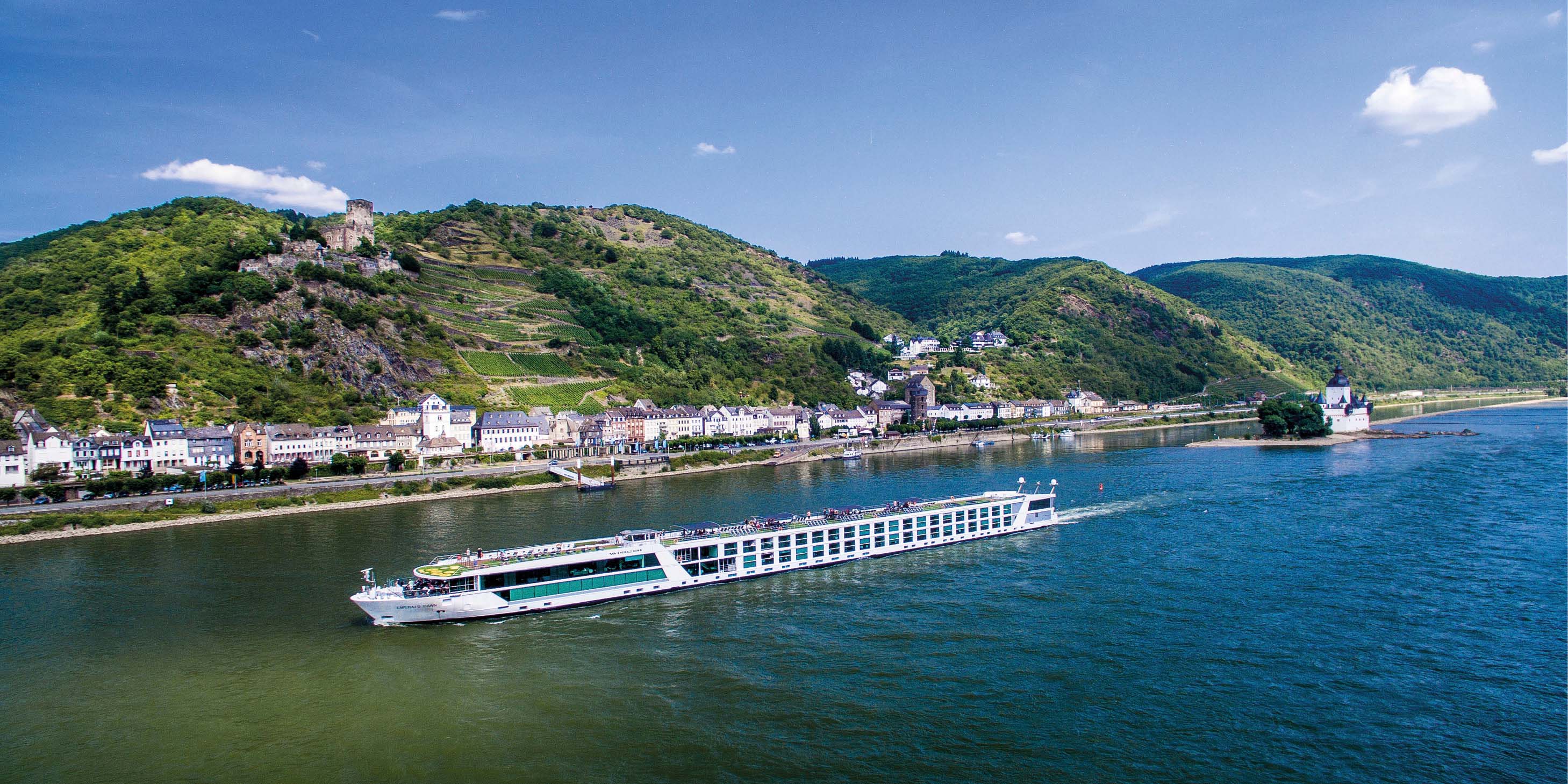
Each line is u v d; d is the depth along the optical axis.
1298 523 142.00
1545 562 113.94
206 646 94.69
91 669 88.69
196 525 163.38
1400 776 63.97
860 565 125.50
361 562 129.38
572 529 152.88
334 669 87.81
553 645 93.69
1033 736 70.44
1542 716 72.12
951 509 137.50
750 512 166.50
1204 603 101.56
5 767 69.56
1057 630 94.06
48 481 179.50
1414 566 113.88
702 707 77.31
